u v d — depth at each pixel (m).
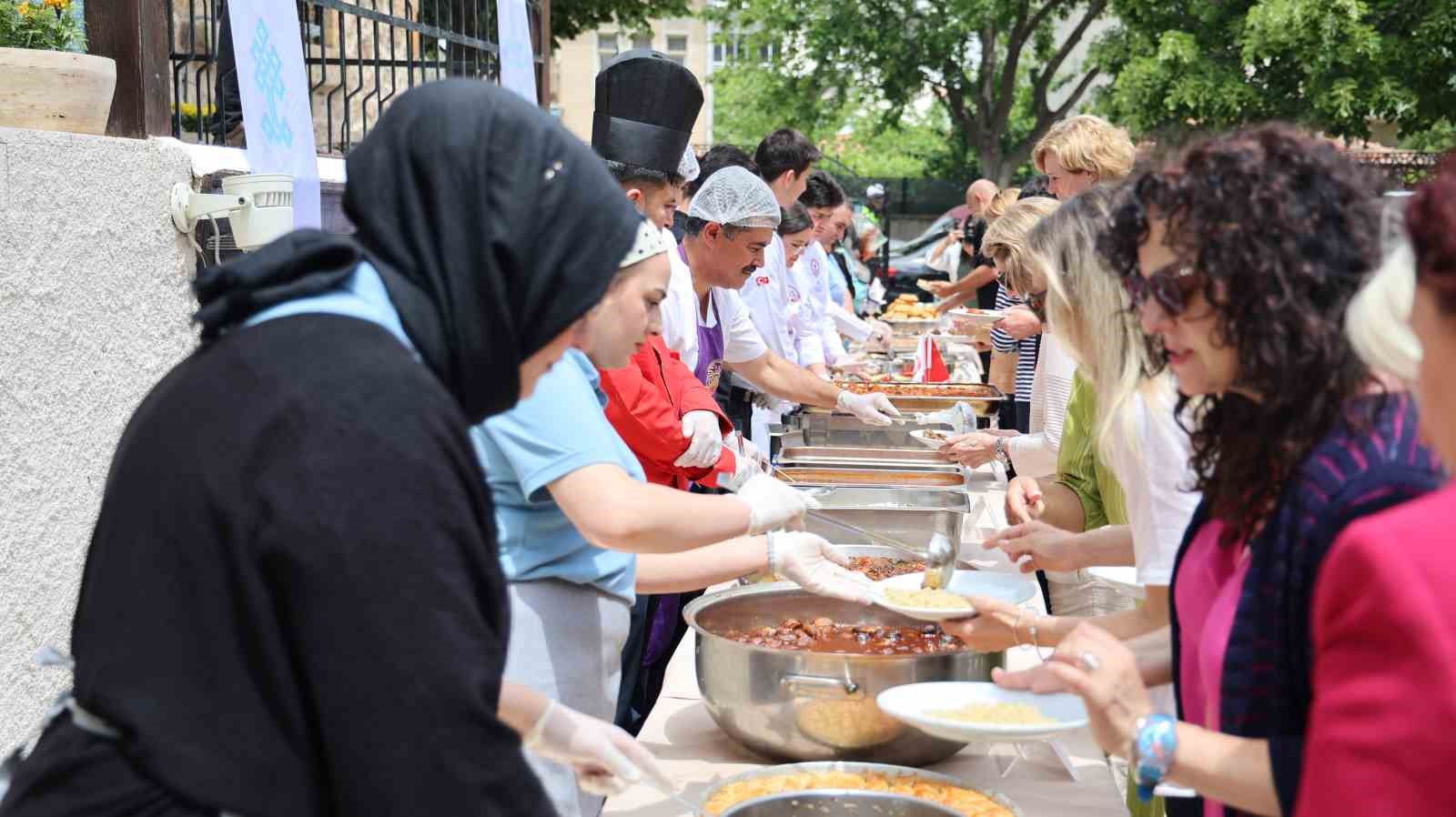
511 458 1.73
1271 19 15.25
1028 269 2.43
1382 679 0.87
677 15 15.24
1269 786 1.12
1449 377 0.86
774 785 1.72
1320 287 1.09
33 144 2.46
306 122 3.25
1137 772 1.19
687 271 3.29
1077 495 2.65
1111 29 18.44
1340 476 1.10
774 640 2.16
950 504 3.31
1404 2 15.88
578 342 1.59
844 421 4.41
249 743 0.94
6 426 2.39
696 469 2.88
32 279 2.46
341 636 0.92
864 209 13.32
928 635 2.19
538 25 6.43
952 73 22.73
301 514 0.92
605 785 1.42
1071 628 1.78
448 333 1.04
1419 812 0.85
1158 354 1.36
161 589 0.95
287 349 0.98
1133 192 1.24
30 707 2.49
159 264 2.98
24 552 2.45
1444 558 0.87
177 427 0.97
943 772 1.98
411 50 4.37
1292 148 1.13
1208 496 1.25
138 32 2.98
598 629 1.89
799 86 23.41
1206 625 1.29
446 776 0.93
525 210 1.04
